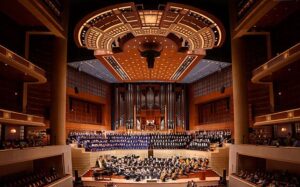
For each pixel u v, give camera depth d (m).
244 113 21.41
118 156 28.47
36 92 21.27
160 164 23.88
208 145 25.34
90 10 21.84
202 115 33.97
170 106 35.12
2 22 17.98
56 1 19.23
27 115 17.17
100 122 34.06
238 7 20.28
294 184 13.97
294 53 14.12
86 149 24.58
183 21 18.22
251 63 22.77
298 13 17.80
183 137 29.25
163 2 17.14
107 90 34.66
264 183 15.76
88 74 30.91
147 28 19.20
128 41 20.36
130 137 29.31
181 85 35.38
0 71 17.12
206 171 23.44
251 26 19.03
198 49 21.67
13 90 19.42
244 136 21.28
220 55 25.33
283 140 16.50
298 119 14.63
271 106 20.50
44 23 18.33
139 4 16.33
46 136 21.11
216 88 30.34
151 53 21.23
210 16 17.38
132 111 34.88
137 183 20.94
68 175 20.45
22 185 14.97
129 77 28.53
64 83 21.42
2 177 15.60
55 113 21.03
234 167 21.09
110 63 24.00
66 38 21.52
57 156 20.44
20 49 19.77
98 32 19.31
